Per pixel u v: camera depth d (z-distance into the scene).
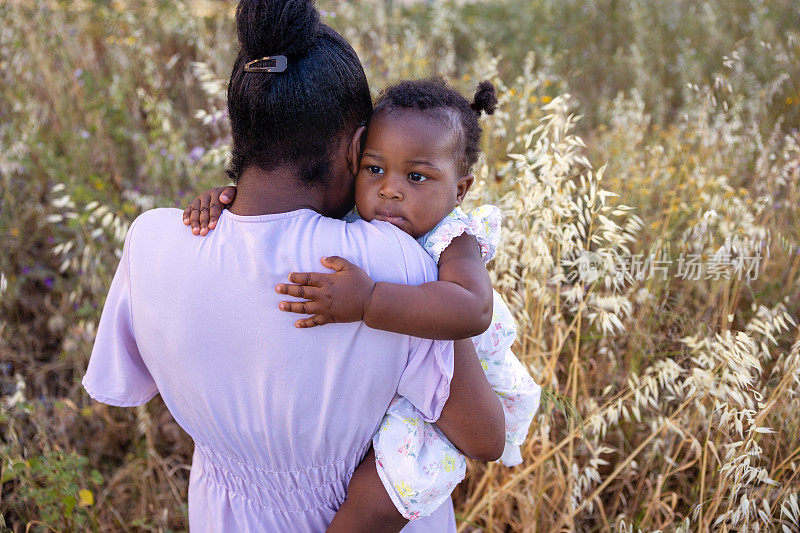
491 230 1.29
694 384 2.02
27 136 3.59
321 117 1.09
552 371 2.15
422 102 1.22
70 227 3.00
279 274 1.06
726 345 1.91
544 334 2.40
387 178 1.23
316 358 1.08
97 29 5.52
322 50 1.09
